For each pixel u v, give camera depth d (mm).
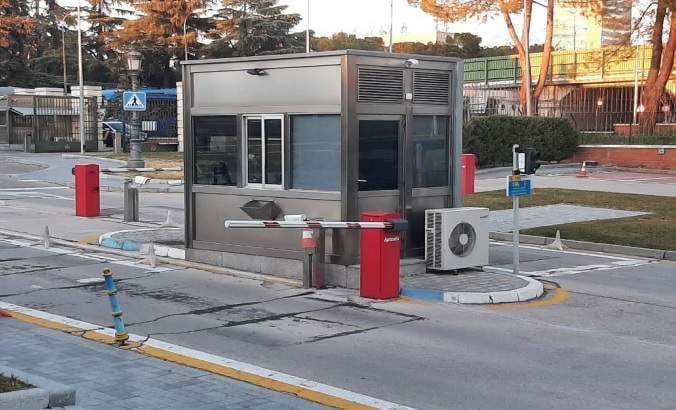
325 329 9023
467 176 25500
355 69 11109
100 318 9500
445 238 11562
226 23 68688
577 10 55000
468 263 11820
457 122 12445
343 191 11172
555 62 57125
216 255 12914
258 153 12297
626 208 21906
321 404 6418
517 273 12219
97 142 49812
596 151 41594
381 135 11539
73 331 8766
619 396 6770
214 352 8023
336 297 10711
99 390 6496
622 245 15734
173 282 11797
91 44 77625
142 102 30109
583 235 16875
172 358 7707
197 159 13109
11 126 53781
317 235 11359
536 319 9641
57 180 31500
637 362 7836
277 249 12133
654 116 43156
